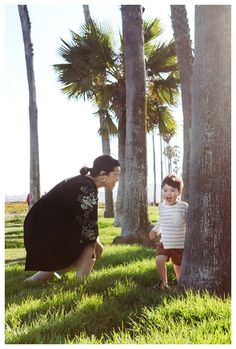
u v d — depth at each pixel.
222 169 3.88
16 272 5.16
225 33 3.92
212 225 3.88
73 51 12.56
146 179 8.34
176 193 4.94
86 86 12.67
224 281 3.85
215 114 3.89
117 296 3.92
